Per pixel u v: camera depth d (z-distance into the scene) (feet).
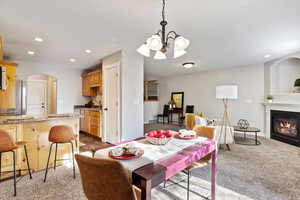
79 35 8.96
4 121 6.76
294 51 12.01
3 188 6.32
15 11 6.46
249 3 5.95
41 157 8.08
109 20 7.24
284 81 14.53
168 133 5.66
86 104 19.27
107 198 3.21
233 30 8.33
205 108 20.35
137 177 3.19
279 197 5.83
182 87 23.02
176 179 7.12
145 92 24.91
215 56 13.44
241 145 12.51
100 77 15.71
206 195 5.92
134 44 10.47
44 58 13.99
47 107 17.80
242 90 17.07
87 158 3.14
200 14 6.72
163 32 5.56
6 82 9.41
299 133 12.21
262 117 15.62
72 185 6.59
